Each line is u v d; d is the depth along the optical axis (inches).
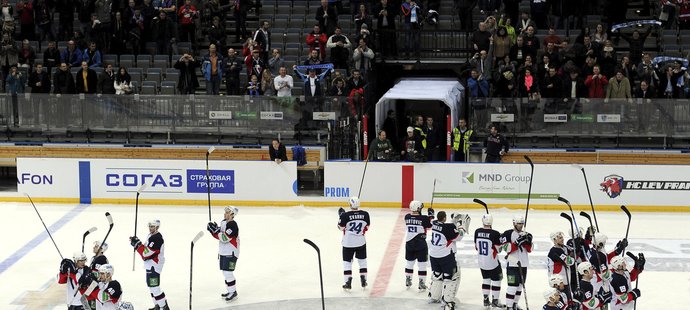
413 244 1078.4
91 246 1268.5
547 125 1563.7
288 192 1469.0
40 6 1817.2
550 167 1423.5
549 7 1772.9
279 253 1237.1
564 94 1595.7
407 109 1744.6
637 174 1421.0
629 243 1268.5
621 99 1549.0
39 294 1085.8
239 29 1819.6
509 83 1593.3
